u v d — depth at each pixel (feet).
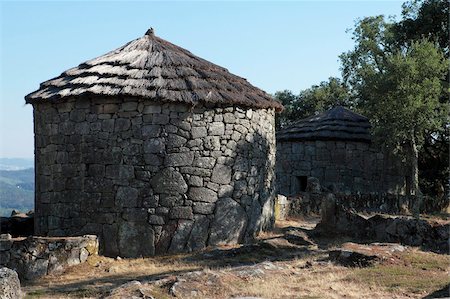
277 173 73.92
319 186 65.21
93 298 28.81
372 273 30.94
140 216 42.24
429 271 31.50
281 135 74.43
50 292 31.63
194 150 43.24
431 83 58.29
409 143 69.46
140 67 44.86
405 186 75.00
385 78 59.11
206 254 40.19
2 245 36.58
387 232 41.37
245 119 46.16
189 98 42.78
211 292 27.43
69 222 43.86
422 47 60.39
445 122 63.00
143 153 42.60
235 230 44.65
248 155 46.26
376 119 63.41
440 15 79.46
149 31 50.37
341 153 70.90
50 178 45.27
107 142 43.04
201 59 49.75
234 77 49.39
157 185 42.50
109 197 42.70
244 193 45.68
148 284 28.63
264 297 26.61
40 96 45.16
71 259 37.40
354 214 44.83
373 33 90.12
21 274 36.09
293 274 31.22
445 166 82.12
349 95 108.68
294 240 42.47
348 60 96.68
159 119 42.73
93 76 44.57
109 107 43.19
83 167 43.60
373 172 71.87
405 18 83.71
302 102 113.60
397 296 26.96
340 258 34.06
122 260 40.60
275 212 54.13
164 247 42.27
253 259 37.83
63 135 44.62
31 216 52.06
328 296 26.91
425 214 64.08
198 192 43.19
